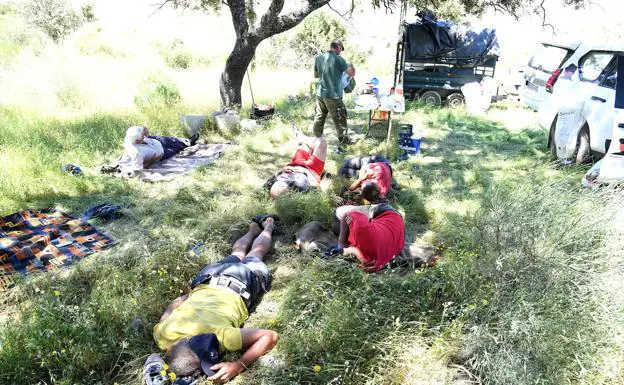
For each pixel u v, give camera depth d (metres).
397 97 7.74
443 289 3.90
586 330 3.35
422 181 6.87
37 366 3.24
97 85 11.27
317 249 4.73
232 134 8.83
